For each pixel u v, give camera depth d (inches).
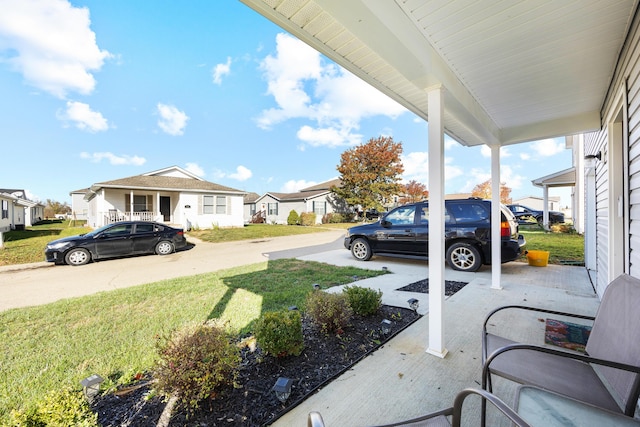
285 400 72.2
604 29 80.9
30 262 318.3
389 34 68.7
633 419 44.3
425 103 140.5
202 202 682.2
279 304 152.3
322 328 111.3
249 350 100.3
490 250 217.6
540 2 69.3
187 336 76.4
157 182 664.4
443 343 97.6
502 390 78.3
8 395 79.4
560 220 722.8
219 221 708.7
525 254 295.9
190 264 298.8
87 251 309.6
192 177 775.1
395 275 217.9
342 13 62.1
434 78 92.2
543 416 45.1
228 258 332.5
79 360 98.1
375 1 62.9
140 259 333.7
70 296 184.7
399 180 1119.0
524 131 165.8
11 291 198.2
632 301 57.7
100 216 598.9
